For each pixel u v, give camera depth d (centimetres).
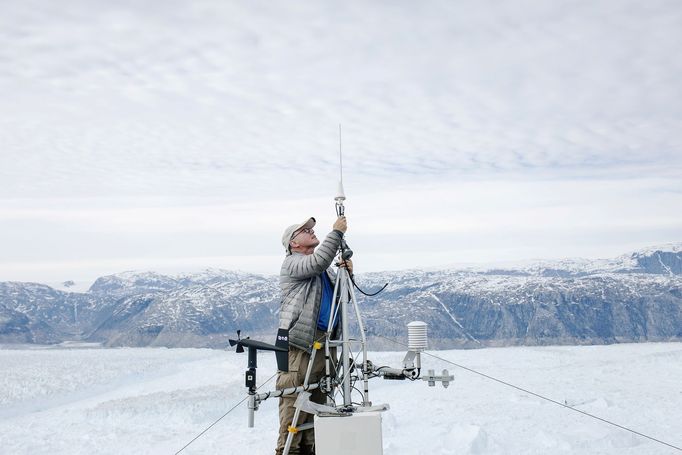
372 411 470
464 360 1947
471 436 705
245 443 758
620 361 1647
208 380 1608
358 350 530
